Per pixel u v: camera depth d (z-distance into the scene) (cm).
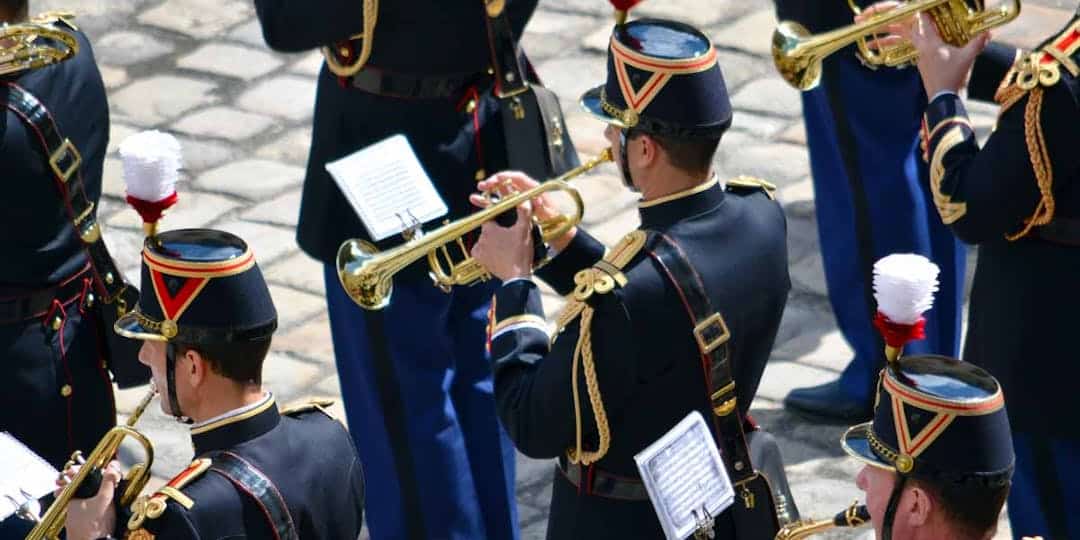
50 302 1998
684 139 1650
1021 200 1827
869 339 2530
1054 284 1881
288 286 2917
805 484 2433
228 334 1587
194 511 1514
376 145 2017
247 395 1608
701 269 1650
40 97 1923
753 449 1744
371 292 1734
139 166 1620
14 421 2005
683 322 1644
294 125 3369
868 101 2425
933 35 1920
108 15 3716
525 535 2380
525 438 1708
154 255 1598
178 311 1588
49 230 1973
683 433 1642
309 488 1586
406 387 2202
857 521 1605
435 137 2142
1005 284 1930
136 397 2658
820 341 2722
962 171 1881
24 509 1730
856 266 2512
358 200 1978
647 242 1658
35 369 1998
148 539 1513
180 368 1606
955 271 2494
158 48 3612
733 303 1669
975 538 1469
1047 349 1906
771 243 1716
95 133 2014
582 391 1648
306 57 3578
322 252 2217
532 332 1733
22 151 1914
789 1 2452
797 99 3369
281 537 1549
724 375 1670
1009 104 1823
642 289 1631
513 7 2117
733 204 1706
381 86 2134
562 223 1792
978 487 1449
